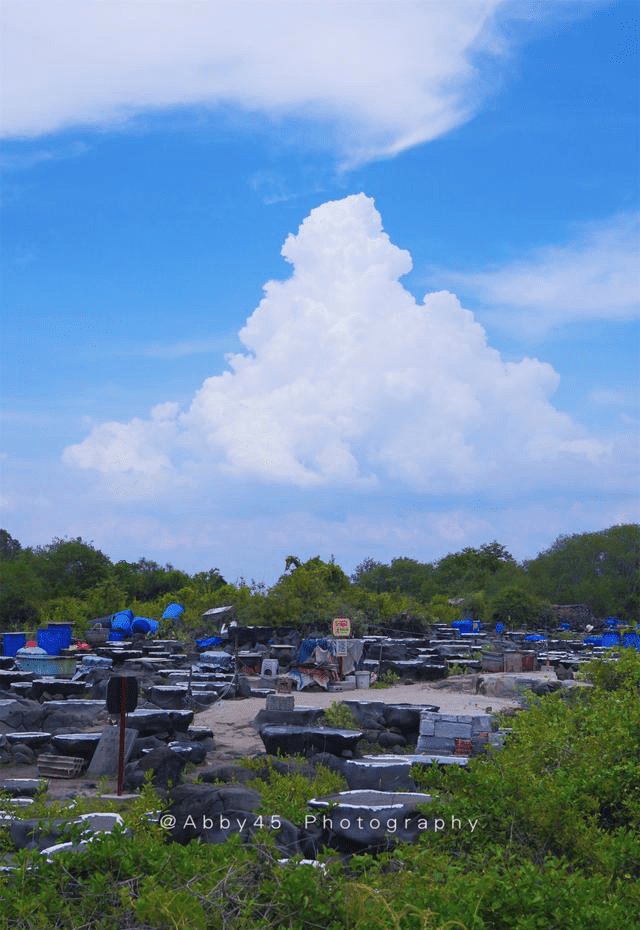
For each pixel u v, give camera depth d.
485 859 6.18
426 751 13.63
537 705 11.39
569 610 66.56
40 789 11.31
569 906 4.95
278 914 4.92
